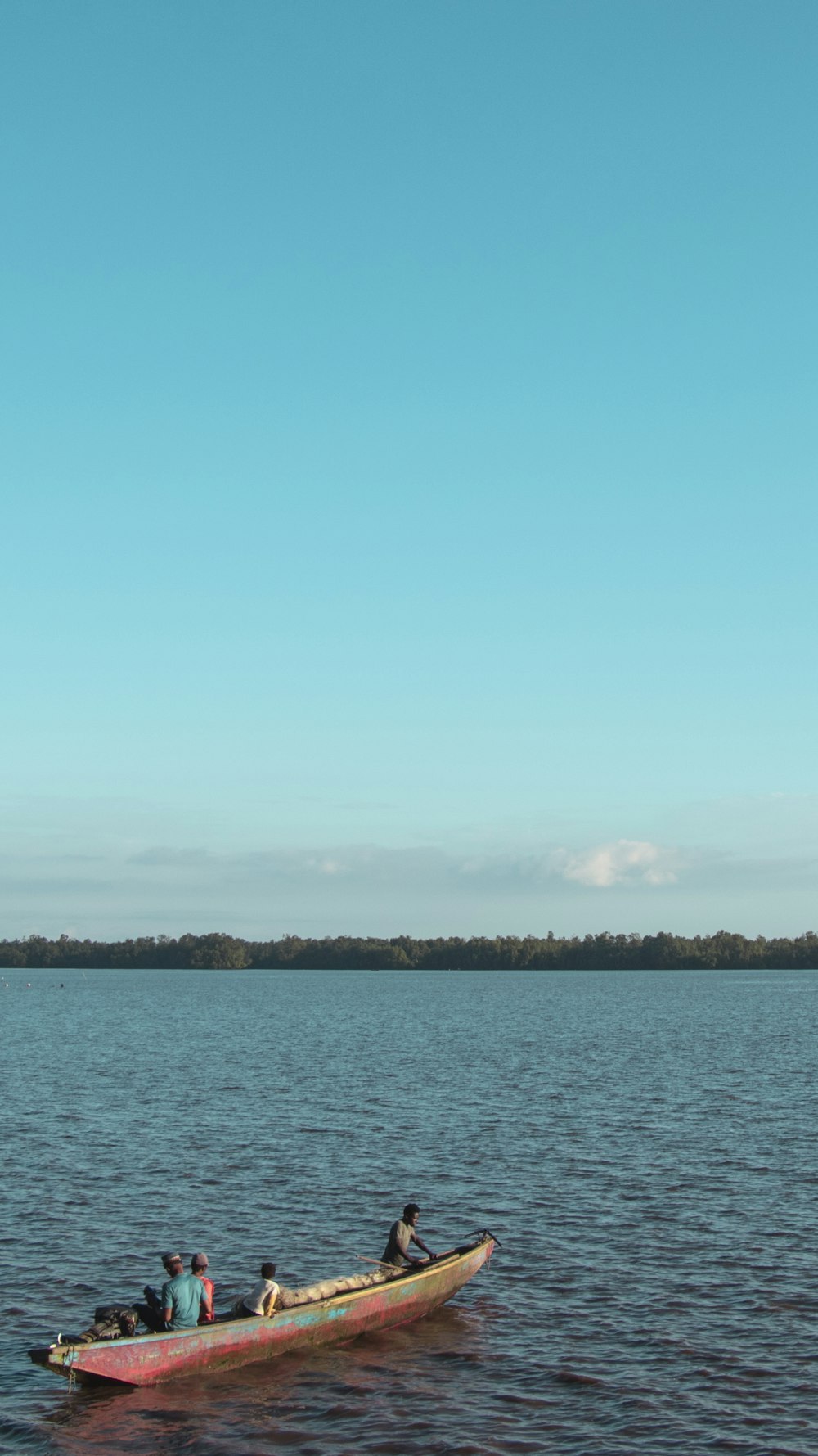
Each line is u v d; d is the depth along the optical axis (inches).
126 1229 1256.2
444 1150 1689.2
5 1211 1330.0
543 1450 776.9
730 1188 1446.9
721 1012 5546.3
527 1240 1222.3
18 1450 788.6
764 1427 802.8
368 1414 834.2
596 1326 986.7
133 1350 866.8
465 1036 3973.9
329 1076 2645.2
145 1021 4923.7
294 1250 1184.2
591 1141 1763.0
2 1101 2204.7
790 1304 1029.8
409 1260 1038.4
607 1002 6889.8
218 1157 1633.9
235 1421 828.6
